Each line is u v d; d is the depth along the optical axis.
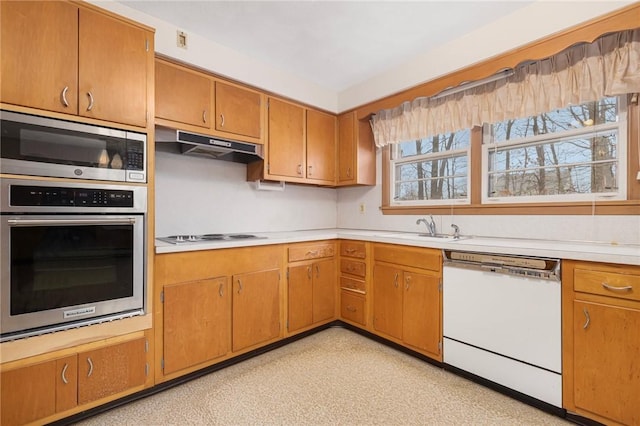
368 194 3.52
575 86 2.01
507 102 2.31
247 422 1.65
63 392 1.55
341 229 3.72
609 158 2.01
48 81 1.53
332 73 2.97
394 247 2.53
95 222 1.64
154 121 1.95
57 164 1.54
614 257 1.48
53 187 1.53
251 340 2.36
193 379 2.08
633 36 1.78
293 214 3.44
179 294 1.99
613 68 1.86
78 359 1.60
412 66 2.70
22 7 1.47
